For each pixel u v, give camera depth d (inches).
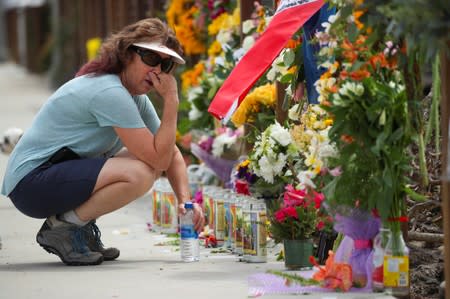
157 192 555.2
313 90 444.5
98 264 452.8
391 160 356.8
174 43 442.3
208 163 608.7
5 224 603.8
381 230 366.3
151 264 451.5
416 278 422.6
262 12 569.9
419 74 365.4
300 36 456.4
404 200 370.6
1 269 447.5
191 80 709.9
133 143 434.6
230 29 647.8
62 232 450.3
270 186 478.0
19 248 513.3
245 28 593.6
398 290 366.0
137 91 447.8
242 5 605.9
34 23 2802.7
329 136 361.7
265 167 460.8
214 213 503.8
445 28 315.0
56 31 2054.6
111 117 433.1
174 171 469.4
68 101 441.4
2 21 3794.3
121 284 403.2
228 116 437.1
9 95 1994.3
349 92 355.6
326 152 373.7
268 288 379.9
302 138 436.8
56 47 2055.9
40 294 387.2
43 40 2795.3
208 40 738.2
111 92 433.4
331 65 377.7
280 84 507.2
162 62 436.5
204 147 608.4
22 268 449.7
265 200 481.1
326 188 369.4
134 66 440.5
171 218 545.0
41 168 442.9
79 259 450.9
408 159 367.9
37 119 451.2
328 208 372.2
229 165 597.3
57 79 1996.8
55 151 443.2
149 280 410.3
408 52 335.6
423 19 318.0
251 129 559.2
